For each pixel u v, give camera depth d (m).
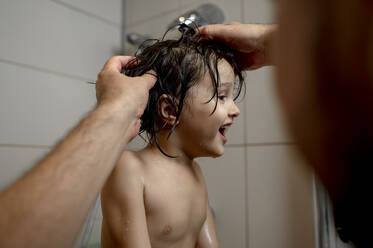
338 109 0.09
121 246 0.37
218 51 0.49
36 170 0.23
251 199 0.82
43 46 0.97
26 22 0.93
